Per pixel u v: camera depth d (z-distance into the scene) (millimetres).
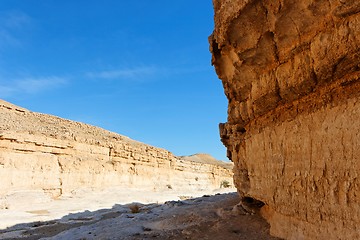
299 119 6066
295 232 6078
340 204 4766
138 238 8633
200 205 13891
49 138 28141
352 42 4500
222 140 12078
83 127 43625
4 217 17344
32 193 24047
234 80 8820
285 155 6566
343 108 4844
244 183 9820
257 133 8195
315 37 5336
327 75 5137
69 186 28531
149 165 41406
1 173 23156
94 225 12414
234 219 9320
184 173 48719
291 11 5668
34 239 12477
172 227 9727
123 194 30516
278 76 6566
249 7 6480
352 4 4426
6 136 24234
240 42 7336
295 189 6109
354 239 4430
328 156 5098
